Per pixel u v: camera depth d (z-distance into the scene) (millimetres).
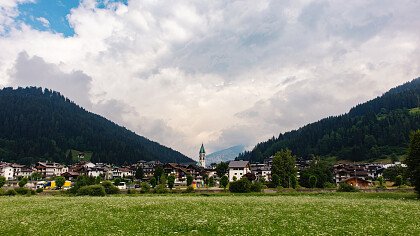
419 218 28359
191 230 24438
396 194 59281
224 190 79750
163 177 118500
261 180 118125
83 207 35219
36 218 29062
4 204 40031
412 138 57625
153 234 23203
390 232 23203
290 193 68125
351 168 166500
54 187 117812
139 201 40250
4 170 188000
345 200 43562
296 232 23500
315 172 112688
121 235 22734
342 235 22656
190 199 43500
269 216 29250
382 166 174750
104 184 81312
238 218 28391
